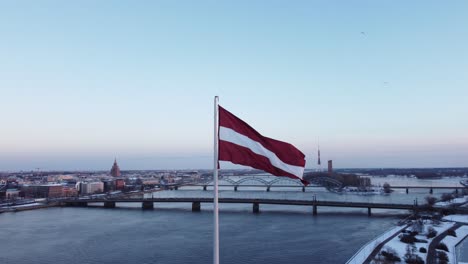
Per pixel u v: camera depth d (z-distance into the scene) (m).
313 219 173.62
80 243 120.75
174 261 98.00
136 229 148.12
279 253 104.06
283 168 25.25
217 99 24.22
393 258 92.06
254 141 25.19
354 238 124.19
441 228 141.62
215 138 23.77
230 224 159.25
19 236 134.62
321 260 96.81
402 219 169.12
